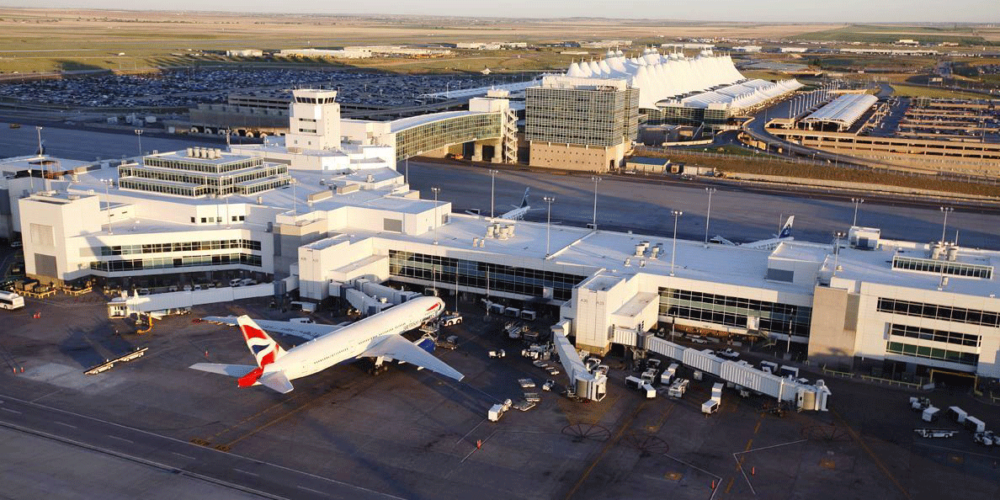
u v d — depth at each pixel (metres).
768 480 104.69
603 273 158.12
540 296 167.25
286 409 122.56
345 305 165.38
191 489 100.94
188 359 139.38
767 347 149.62
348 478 104.19
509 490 101.81
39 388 127.19
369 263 174.00
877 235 163.88
